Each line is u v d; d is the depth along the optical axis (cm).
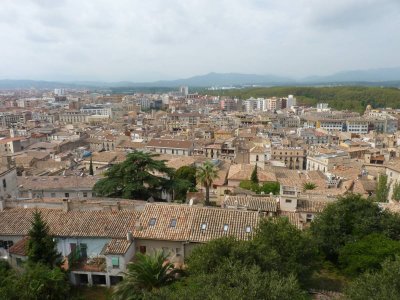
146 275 3375
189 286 2706
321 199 5831
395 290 2466
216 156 14112
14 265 4069
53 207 5050
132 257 4116
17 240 4356
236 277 2559
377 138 17338
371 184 8600
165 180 6719
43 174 9231
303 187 7725
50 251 3875
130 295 3319
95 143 16962
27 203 5088
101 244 4203
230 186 8375
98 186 6481
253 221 4241
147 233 4188
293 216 5156
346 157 12094
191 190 7938
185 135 18475
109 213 4562
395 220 4347
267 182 8238
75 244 4234
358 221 4362
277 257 3153
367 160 12312
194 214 4388
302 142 16362
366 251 3856
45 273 3478
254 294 2345
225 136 18588
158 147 14825
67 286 3659
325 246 4322
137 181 6288
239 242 3177
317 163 12119
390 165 9212
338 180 8675
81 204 4878
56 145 15250
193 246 4084
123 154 12288
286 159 13862
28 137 17025
